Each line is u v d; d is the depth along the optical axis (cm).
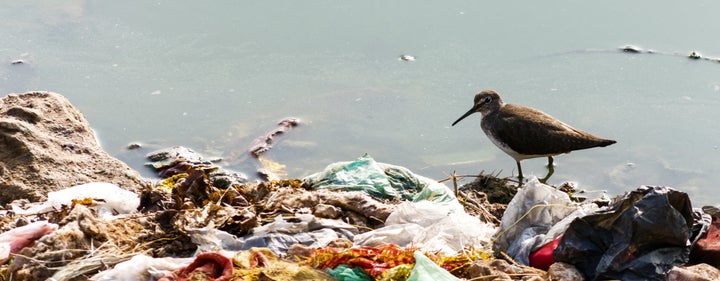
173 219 763
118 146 1152
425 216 777
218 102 1251
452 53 1348
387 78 1299
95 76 1294
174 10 1463
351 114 1232
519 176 1123
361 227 781
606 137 1181
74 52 1350
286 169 1131
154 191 825
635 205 659
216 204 789
